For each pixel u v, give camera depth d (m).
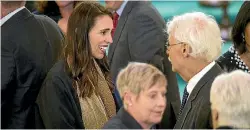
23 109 7.57
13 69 7.44
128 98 6.44
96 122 7.62
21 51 7.51
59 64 7.46
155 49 11.12
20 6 7.73
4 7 7.62
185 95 7.52
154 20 11.26
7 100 7.47
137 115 6.43
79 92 7.50
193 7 19.23
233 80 6.38
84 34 7.38
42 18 8.11
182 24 7.29
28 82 7.56
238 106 6.20
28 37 7.62
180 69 7.45
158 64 11.01
